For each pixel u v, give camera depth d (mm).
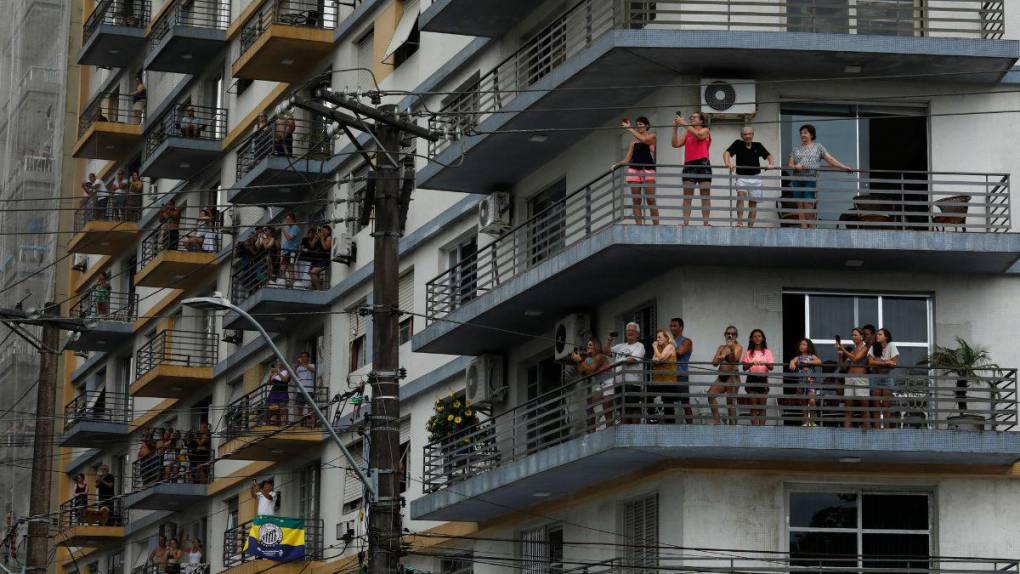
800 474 37375
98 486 68500
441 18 45438
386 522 31922
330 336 54688
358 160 54469
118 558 70375
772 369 36781
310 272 55656
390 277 33000
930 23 39312
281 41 55938
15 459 74875
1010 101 39344
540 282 39875
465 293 47938
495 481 40906
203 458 61875
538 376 44625
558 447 38500
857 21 39312
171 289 66938
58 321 51500
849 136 39188
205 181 66062
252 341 59750
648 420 37844
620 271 38938
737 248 37125
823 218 38938
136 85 73438
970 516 37500
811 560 36938
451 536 46562
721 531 37062
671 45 37625
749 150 37969
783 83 38844
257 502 55188
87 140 71438
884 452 36219
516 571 43844
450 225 49000
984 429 36906
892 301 38781
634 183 37500
